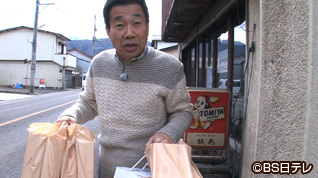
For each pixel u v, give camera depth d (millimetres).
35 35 20406
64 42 32125
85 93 1649
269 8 1669
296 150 1338
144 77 1446
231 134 3961
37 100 15148
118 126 1479
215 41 4883
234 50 3938
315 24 1236
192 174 1034
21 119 8102
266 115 1671
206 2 4277
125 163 1447
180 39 7988
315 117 1211
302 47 1315
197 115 3389
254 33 2598
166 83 1445
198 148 3406
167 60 1483
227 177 3314
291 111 1395
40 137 1155
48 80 28484
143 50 1470
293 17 1398
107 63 1533
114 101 1465
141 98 1435
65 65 28641
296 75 1359
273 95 1588
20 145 5164
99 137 1562
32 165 1121
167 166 1057
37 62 28453
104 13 1433
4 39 28391
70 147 1191
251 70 2617
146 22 1438
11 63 28516
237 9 3430
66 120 1342
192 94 3381
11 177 3607
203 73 5828
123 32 1370
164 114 1551
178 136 1366
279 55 1531
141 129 1459
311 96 1238
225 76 4371
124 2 1349
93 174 1171
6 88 26031
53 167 1122
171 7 4758
